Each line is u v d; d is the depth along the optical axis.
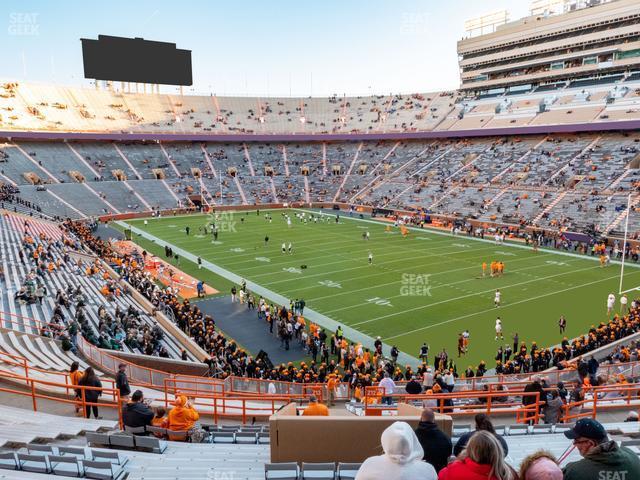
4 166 62.59
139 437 7.11
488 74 87.75
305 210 70.19
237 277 34.53
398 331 24.39
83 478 5.96
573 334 23.84
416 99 92.19
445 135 73.88
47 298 23.64
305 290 31.16
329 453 5.62
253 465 6.47
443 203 60.75
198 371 17.77
